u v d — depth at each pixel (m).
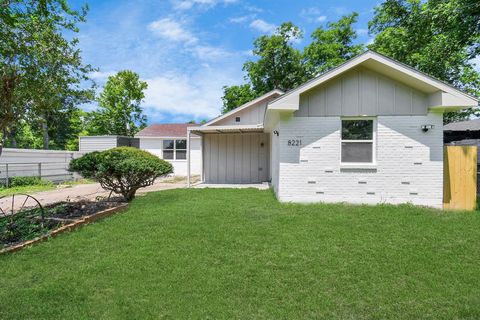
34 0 5.90
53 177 15.63
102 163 7.57
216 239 4.74
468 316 2.70
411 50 14.34
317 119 7.77
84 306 2.83
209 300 2.95
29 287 3.19
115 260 3.90
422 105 7.50
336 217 6.12
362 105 7.63
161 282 3.31
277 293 3.10
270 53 23.50
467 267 3.70
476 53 12.30
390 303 2.91
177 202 8.09
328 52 22.52
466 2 9.77
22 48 5.90
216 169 14.74
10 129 6.84
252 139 14.54
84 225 5.59
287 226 5.49
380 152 7.59
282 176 7.91
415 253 4.15
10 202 8.99
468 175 7.34
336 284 3.28
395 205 7.30
